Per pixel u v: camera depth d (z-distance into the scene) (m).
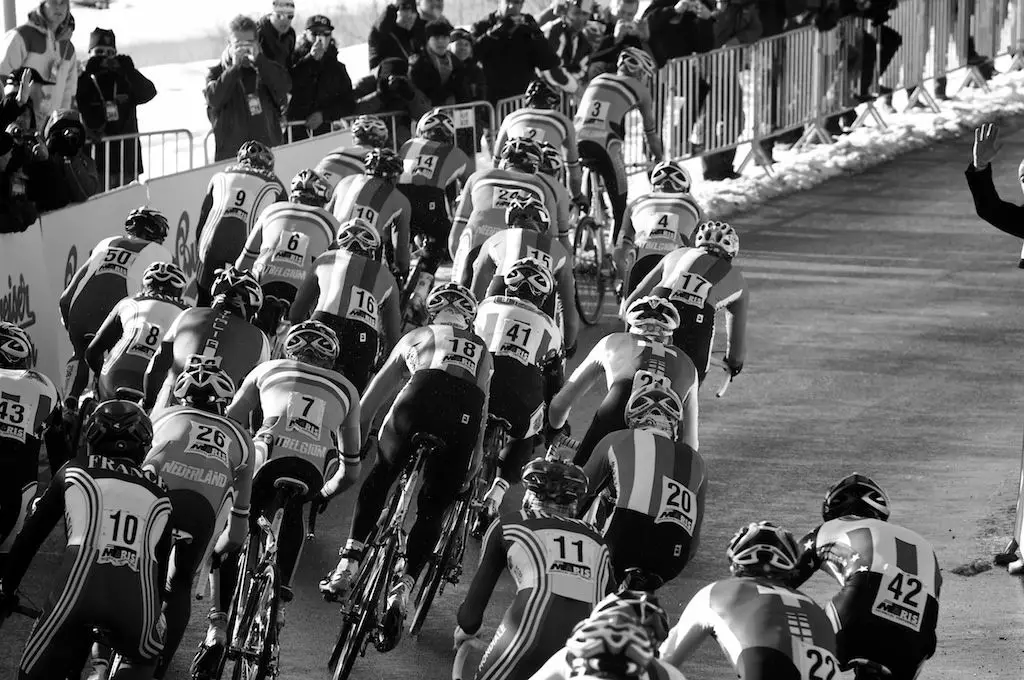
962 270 40.16
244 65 38.31
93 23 71.12
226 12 73.19
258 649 16.94
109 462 15.66
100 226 30.70
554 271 25.73
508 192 29.34
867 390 31.17
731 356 25.30
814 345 34.09
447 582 21.97
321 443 18.72
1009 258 41.31
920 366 32.72
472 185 29.88
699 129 46.88
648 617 11.85
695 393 21.02
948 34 58.75
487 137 44.16
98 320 24.77
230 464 17.12
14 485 19.44
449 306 20.97
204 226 29.69
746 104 48.47
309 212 26.66
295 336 19.30
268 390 19.03
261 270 26.19
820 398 30.67
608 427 20.42
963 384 31.59
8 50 33.50
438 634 20.33
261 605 17.08
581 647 11.31
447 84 42.97
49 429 20.86
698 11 46.81
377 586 17.88
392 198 28.64
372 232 23.98
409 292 31.31
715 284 24.81
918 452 27.66
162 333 23.03
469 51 43.44
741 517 24.55
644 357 20.66
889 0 52.56
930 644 15.70
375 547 18.75
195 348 20.88
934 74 58.28
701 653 19.66
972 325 35.62
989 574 22.30
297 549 18.36
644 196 30.33
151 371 21.48
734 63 47.53
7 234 26.78
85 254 30.08
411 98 42.25
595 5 48.44
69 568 15.01
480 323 22.02
